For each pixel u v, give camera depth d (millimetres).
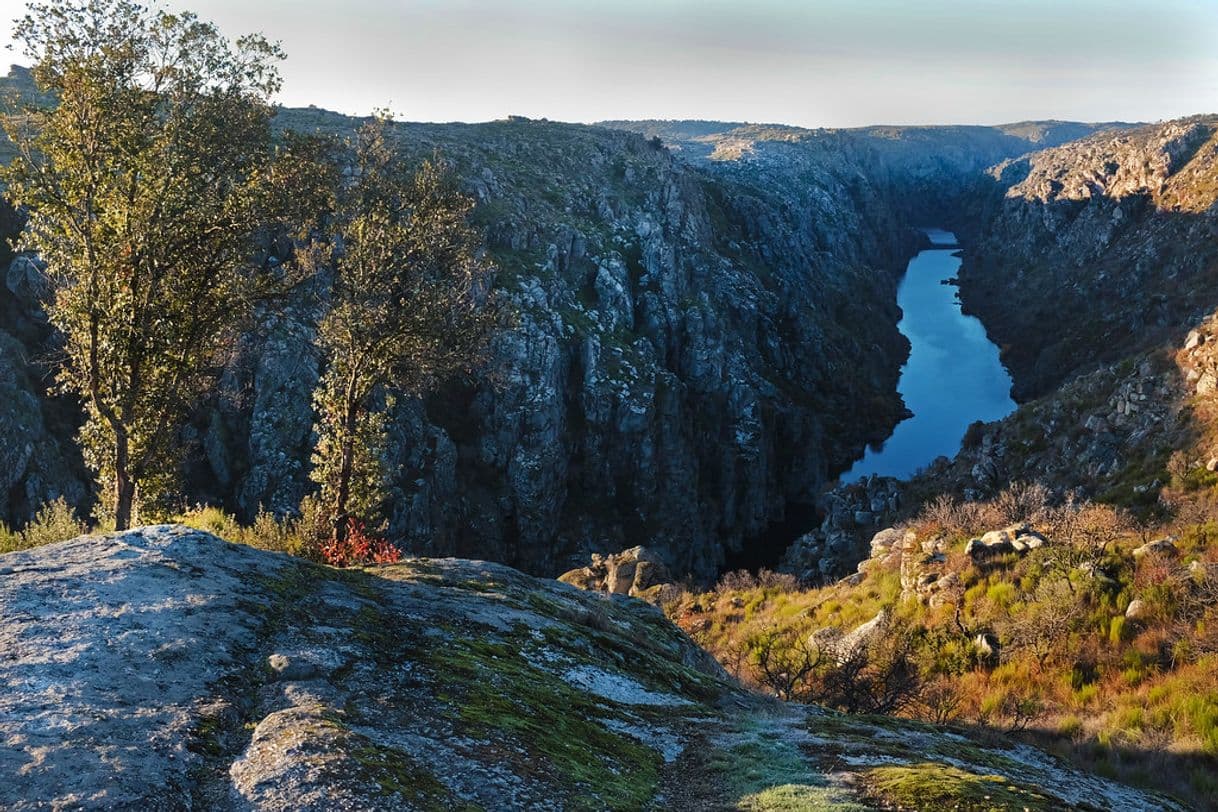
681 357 112562
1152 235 161000
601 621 15133
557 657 11742
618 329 101500
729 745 9742
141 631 8305
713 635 31688
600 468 91062
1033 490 43781
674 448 95750
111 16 22594
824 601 30797
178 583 9797
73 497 52500
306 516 29156
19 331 56594
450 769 6918
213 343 26266
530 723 8609
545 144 141875
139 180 21359
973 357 181625
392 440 67562
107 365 22266
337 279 30297
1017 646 20594
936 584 25656
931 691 19594
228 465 60906
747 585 41094
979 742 13062
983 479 59281
